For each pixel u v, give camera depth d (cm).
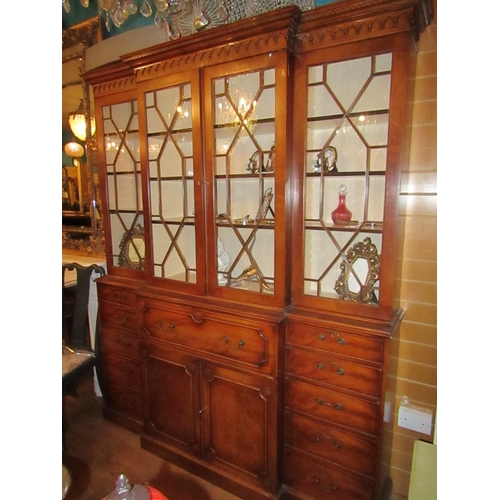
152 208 175
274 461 150
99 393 244
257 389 149
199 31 146
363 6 114
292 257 143
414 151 145
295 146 136
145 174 173
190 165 162
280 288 142
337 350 136
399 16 112
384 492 153
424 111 141
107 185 202
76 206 255
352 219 144
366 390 132
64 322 242
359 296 136
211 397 163
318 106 137
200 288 162
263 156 149
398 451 165
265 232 154
